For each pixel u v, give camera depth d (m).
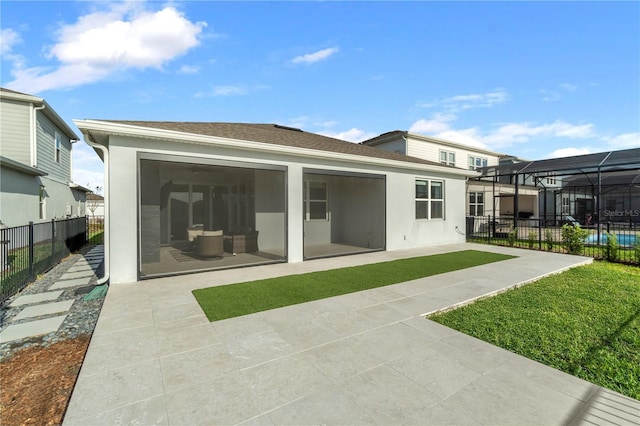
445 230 11.65
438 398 2.26
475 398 2.27
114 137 5.56
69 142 17.17
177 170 10.50
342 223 12.23
